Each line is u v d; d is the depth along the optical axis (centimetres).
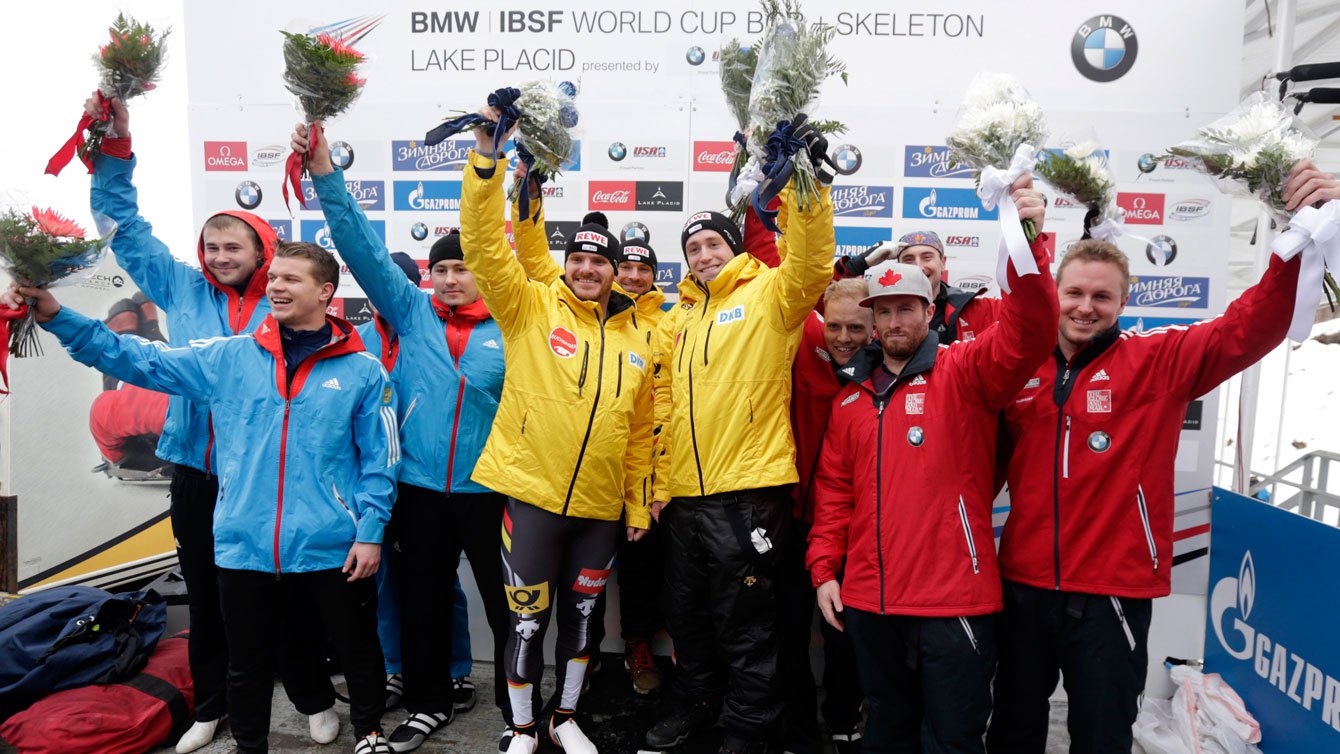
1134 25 284
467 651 282
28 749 224
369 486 221
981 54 290
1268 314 162
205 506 238
